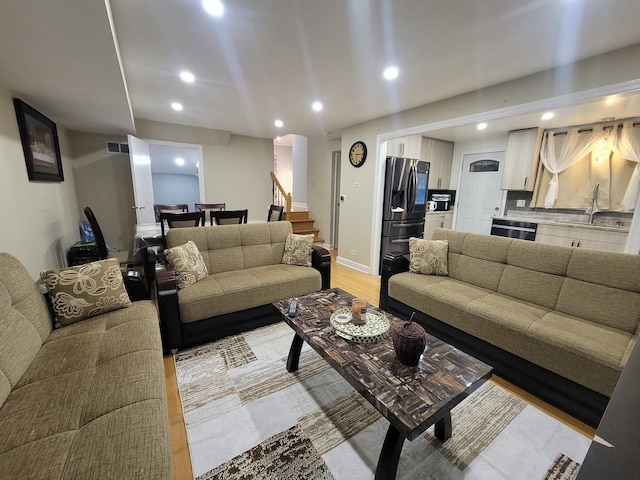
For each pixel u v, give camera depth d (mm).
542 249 2195
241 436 1449
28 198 2453
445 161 5695
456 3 1590
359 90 2992
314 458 1338
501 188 4941
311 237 3107
